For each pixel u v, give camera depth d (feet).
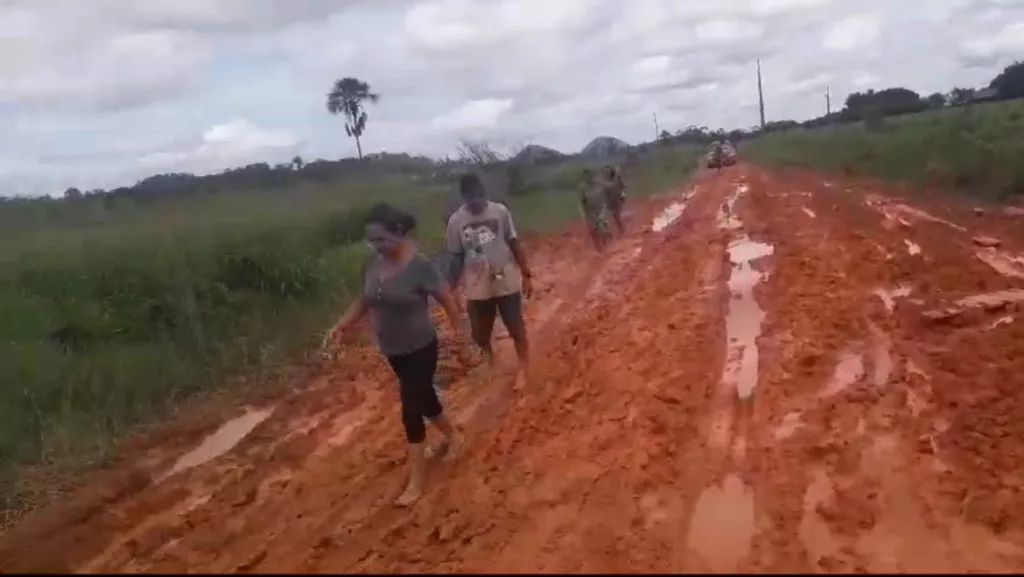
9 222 84.28
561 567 17.42
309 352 37.40
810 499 19.79
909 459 21.48
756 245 57.62
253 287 45.24
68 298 39.99
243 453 25.85
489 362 31.50
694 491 20.56
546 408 27.04
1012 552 17.28
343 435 26.99
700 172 181.27
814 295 39.04
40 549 19.85
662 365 30.45
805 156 173.68
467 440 24.99
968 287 38.29
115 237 62.59
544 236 73.82
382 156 157.99
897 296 37.58
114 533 20.70
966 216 62.75
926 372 27.61
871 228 59.06
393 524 20.11
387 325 21.93
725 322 36.11
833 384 27.12
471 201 29.17
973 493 19.71
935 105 293.64
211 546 19.62
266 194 126.72
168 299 39.50
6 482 24.44
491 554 18.21
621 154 218.59
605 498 20.49
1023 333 30.68
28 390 30.19
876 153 127.03
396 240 21.72
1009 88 258.37
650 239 66.85
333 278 50.21
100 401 30.55
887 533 18.19
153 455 26.30
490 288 29.30
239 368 35.17
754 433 23.68
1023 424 23.17
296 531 20.21
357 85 178.70
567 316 40.57
